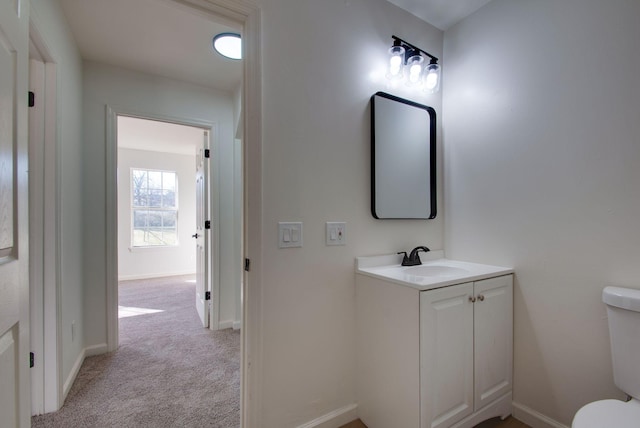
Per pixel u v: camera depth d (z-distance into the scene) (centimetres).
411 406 125
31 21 129
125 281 490
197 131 363
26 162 88
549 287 147
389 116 172
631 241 122
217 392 183
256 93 130
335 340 151
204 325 289
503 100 165
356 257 159
